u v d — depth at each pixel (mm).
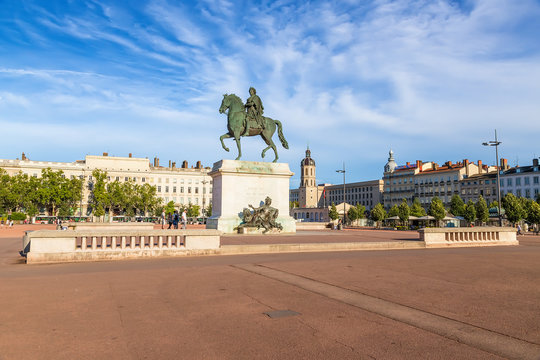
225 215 27812
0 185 99812
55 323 6148
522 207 73125
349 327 5969
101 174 105812
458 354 4879
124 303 7438
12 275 10688
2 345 5176
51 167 112062
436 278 10250
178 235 15445
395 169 144375
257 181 28953
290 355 4855
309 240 22516
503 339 5426
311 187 176875
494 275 10812
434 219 67875
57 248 13852
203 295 8133
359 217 106562
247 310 6949
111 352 4941
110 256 14375
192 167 139500
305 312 6824
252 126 28922
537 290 8703
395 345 5199
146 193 110562
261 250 16781
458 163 124312
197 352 4957
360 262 13578
